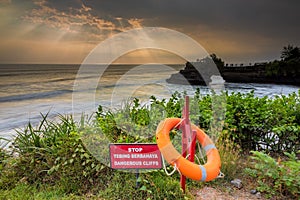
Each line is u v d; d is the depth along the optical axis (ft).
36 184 12.55
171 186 11.59
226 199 11.46
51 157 13.07
